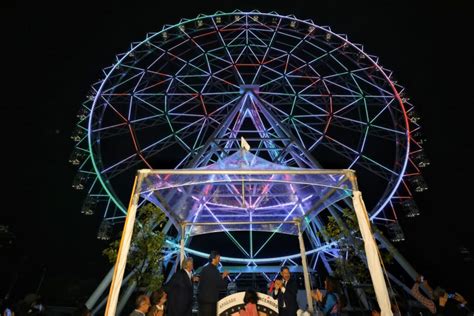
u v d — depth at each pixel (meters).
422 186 28.36
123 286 27.28
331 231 23.53
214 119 32.50
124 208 26.98
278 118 31.73
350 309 17.11
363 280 21.06
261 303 10.93
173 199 12.91
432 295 10.21
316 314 9.27
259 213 16.39
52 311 36.50
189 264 9.80
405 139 29.17
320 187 12.52
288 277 10.14
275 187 14.11
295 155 29.56
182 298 9.12
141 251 17.98
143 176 9.11
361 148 30.45
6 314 15.71
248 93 32.09
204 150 28.42
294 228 16.52
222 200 15.34
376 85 32.06
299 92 32.88
